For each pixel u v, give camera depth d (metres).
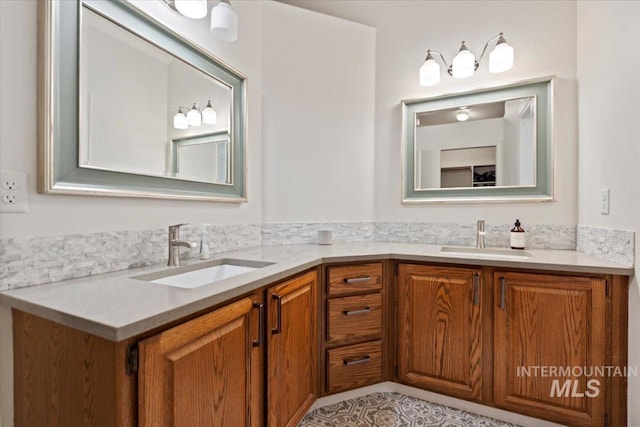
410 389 1.76
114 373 0.69
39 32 0.97
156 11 1.38
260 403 1.16
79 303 0.80
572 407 1.41
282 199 2.14
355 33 2.34
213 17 1.50
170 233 1.35
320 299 1.63
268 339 1.19
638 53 1.26
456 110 2.16
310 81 2.22
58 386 0.78
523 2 2.01
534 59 1.98
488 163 2.08
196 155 1.57
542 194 1.94
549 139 1.93
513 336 1.50
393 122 2.33
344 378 1.67
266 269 1.27
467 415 1.59
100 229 1.14
